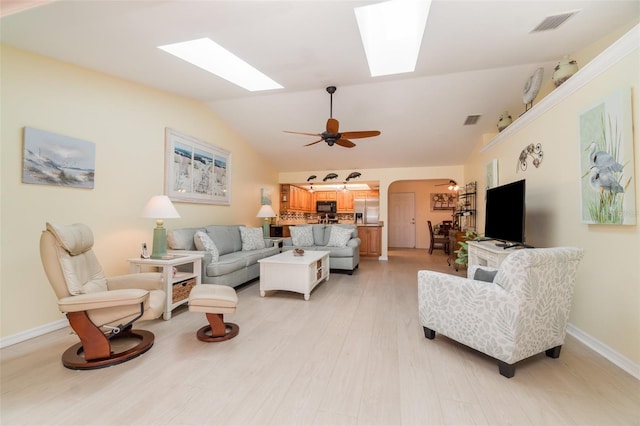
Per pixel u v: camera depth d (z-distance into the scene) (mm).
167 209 3020
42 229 2441
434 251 8516
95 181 2879
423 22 2367
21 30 2098
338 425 1390
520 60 2994
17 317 2295
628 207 1842
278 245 5707
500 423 1405
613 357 2004
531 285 1735
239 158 5395
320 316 2922
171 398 1591
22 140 2316
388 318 2867
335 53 2764
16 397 1593
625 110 1852
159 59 2738
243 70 3383
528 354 1848
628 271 1891
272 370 1886
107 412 1475
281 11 2078
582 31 2418
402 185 9734
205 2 1924
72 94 2680
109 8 1920
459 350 2176
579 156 2309
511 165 3684
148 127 3492
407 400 1580
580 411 1495
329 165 6684
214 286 2596
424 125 4637
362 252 6832
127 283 2439
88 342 1924
